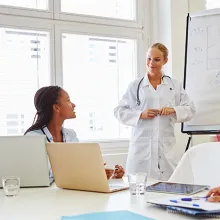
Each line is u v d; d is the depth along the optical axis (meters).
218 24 3.13
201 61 3.17
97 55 3.46
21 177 1.68
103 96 3.48
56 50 3.24
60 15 3.27
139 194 1.50
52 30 3.23
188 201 1.23
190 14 3.27
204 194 1.48
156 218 1.11
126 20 3.60
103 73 3.49
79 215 1.13
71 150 1.56
